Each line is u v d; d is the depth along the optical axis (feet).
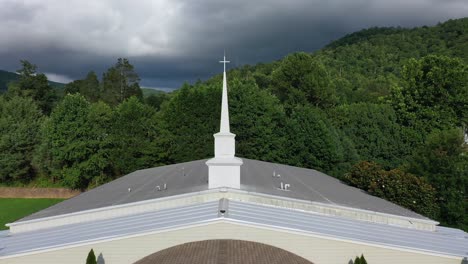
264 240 58.59
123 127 193.36
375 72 453.99
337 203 74.95
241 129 182.19
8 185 217.77
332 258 59.52
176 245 58.29
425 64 203.31
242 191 68.80
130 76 341.21
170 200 69.05
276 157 179.22
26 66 298.76
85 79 359.05
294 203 70.33
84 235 62.69
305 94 243.81
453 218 113.91
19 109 227.20
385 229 69.92
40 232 69.26
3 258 58.90
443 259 61.21
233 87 192.13
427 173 120.78
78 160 201.16
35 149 217.15
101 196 90.99
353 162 178.29
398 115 203.21
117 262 58.70
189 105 191.01
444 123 193.98
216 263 55.77
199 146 188.34
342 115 199.93
